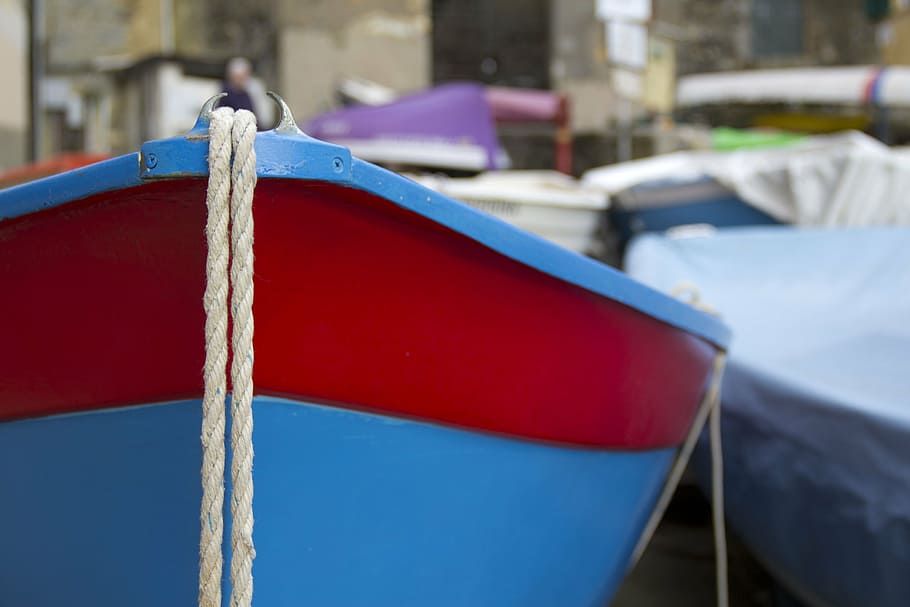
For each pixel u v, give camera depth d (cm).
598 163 1237
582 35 1229
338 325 160
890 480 212
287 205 144
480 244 160
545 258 169
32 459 179
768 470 258
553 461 198
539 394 188
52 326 165
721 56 1554
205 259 148
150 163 134
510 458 190
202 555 146
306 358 160
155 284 154
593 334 189
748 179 617
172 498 165
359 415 169
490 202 602
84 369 167
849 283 400
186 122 913
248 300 135
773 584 296
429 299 165
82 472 174
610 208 683
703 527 401
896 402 225
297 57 992
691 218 642
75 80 947
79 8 1036
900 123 1338
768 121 1153
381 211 150
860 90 1034
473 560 190
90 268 156
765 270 418
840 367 290
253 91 917
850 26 1596
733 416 281
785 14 1573
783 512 252
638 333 200
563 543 207
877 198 581
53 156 953
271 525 165
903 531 209
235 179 132
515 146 1252
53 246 156
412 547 181
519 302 174
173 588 170
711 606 321
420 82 1016
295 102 992
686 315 213
